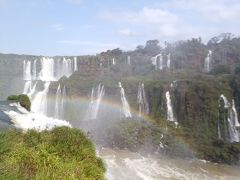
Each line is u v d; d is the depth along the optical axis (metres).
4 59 114.50
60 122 53.88
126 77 107.81
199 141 76.50
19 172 17.95
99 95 96.31
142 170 53.94
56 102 96.81
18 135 25.56
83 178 20.92
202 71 121.44
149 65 123.38
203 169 61.22
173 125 83.81
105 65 117.25
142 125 81.81
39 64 111.50
